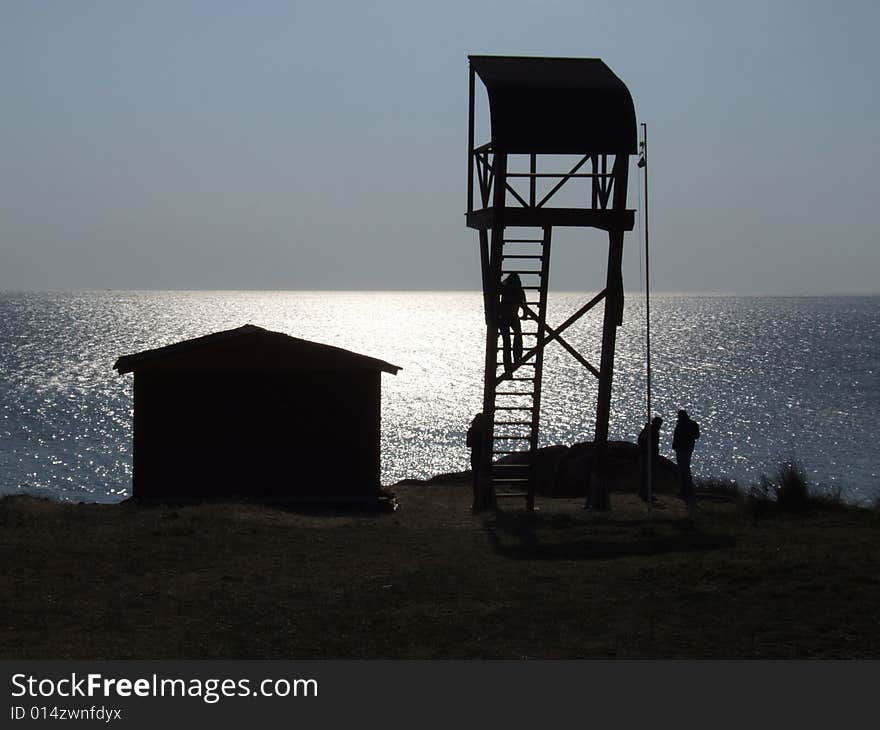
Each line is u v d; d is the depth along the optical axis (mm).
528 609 13992
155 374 26922
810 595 14031
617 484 29688
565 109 23781
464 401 106500
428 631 13055
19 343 178625
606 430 25500
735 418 93750
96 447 75000
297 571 16984
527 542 19625
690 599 14141
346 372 27328
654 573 15703
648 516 23141
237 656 12117
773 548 17484
